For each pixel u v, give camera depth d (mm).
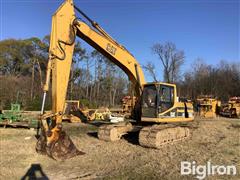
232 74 68250
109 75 62188
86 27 13031
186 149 12648
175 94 15188
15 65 63750
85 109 29266
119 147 12914
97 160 10453
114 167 9539
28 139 14883
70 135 16906
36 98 43969
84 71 59875
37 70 61719
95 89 61344
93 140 14859
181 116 15555
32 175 8617
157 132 12547
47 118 11273
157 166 9633
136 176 8484
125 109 29297
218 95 65000
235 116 35344
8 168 9227
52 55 11266
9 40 62906
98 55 59375
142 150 12312
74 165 9773
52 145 10625
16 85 49312
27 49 63031
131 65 15195
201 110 35719
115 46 14492
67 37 11852
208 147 13203
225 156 11305
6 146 12727
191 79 69500
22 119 21875
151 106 14352
